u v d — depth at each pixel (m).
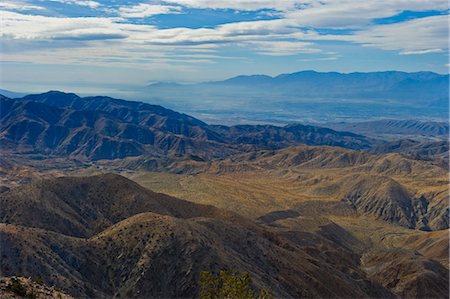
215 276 81.62
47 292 43.34
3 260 77.62
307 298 96.50
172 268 84.81
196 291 80.56
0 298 38.25
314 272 107.69
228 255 91.00
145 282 84.00
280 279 97.94
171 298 81.50
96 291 82.88
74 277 82.56
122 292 83.75
